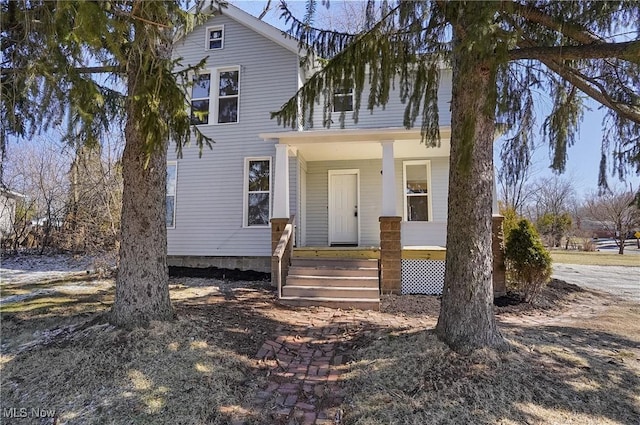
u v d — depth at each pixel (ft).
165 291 13.97
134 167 13.70
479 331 11.64
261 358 12.55
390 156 24.20
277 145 25.35
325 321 17.06
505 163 16.03
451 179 12.71
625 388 10.06
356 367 11.65
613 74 12.80
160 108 11.25
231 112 31.55
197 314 15.70
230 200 30.50
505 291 22.39
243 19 31.40
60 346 12.18
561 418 8.69
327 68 14.06
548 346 12.59
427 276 23.59
